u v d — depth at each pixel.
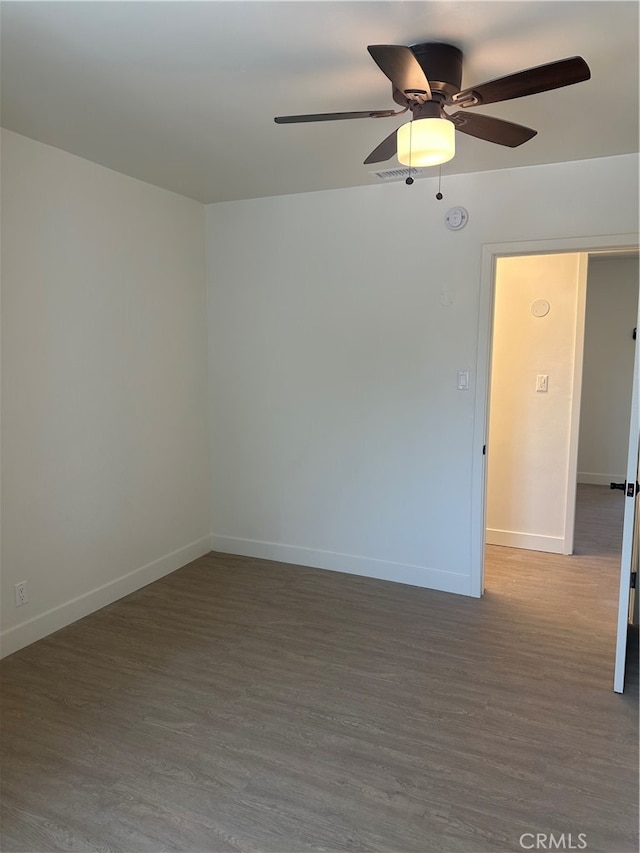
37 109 2.43
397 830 1.83
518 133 2.08
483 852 1.75
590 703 2.48
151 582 3.80
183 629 3.16
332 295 3.79
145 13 1.71
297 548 4.13
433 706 2.47
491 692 2.57
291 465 4.07
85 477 3.25
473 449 3.51
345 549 3.97
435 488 3.64
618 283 6.42
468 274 3.40
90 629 3.15
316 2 1.65
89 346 3.22
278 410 4.07
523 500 4.43
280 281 3.94
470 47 1.93
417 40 1.88
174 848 1.77
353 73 2.11
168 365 3.86
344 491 3.92
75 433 3.17
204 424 4.27
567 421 4.23
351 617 3.30
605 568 4.05
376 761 2.14
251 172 3.32
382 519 3.82
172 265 3.83
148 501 3.75
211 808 1.92
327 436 3.93
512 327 4.31
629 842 1.79
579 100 2.33
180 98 2.32
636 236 3.03
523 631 3.13
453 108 2.34
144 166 3.22
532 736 2.27
